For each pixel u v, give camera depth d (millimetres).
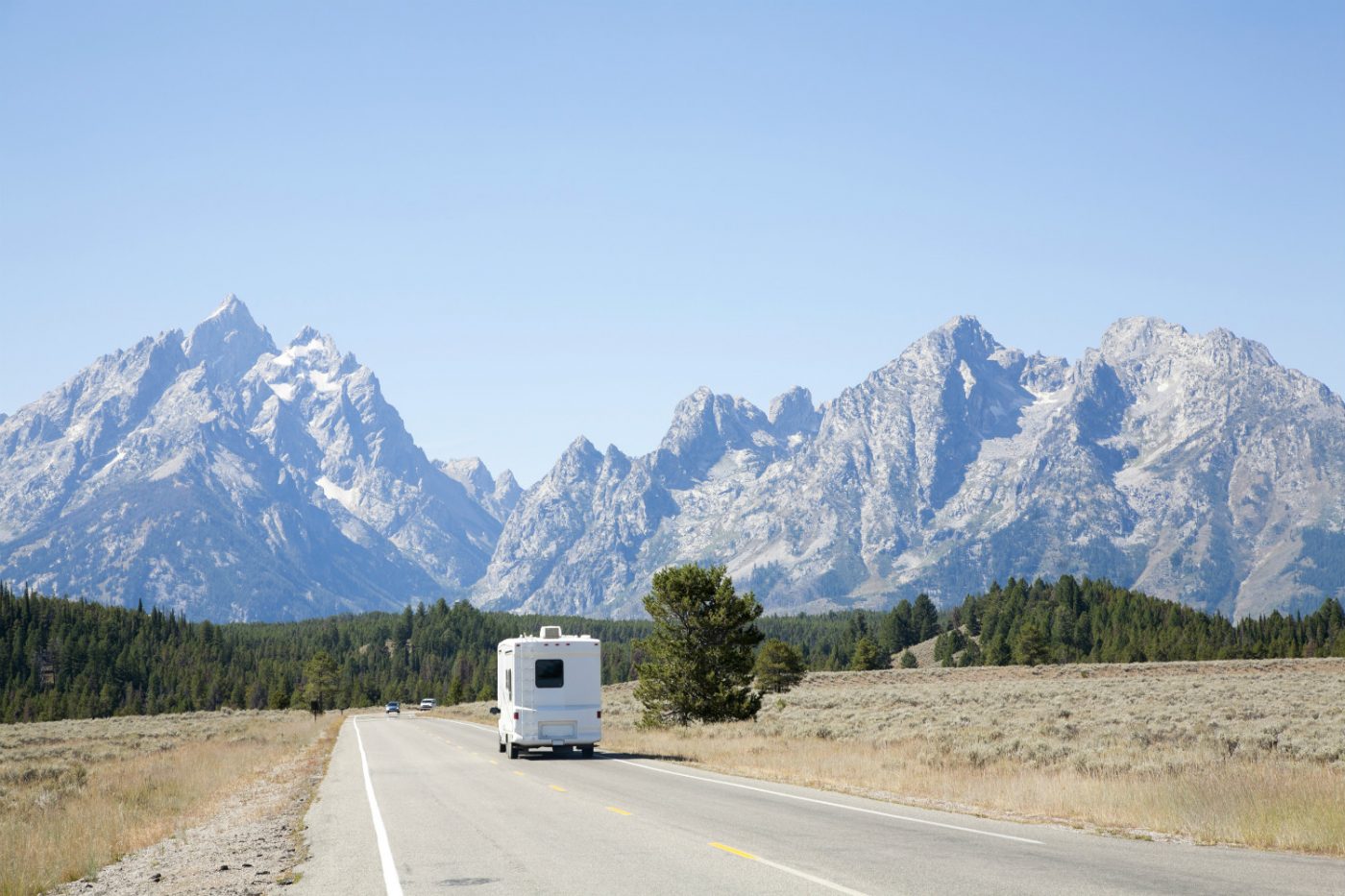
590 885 14484
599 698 41438
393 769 38625
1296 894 13250
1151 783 23125
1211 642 198125
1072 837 18594
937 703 78625
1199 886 13828
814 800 25047
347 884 15352
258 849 19672
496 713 46062
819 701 93250
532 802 25625
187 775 37219
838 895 13461
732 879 14719
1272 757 31078
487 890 14383
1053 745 34969
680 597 58062
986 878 14562
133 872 17953
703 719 57875
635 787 28688
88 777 36750
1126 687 90875
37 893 16266
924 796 25750
